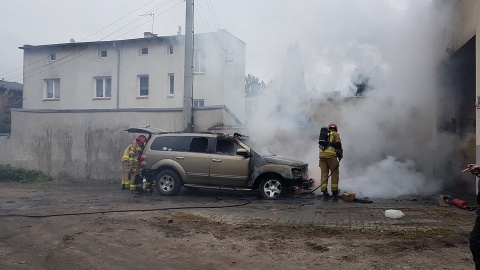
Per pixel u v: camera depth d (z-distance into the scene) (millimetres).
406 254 5512
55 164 16203
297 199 10609
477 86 9961
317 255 5582
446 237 6309
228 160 10945
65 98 26219
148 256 5711
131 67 25047
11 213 8656
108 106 25406
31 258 5668
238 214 8422
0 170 16094
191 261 5473
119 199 10812
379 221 7559
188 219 7906
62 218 8102
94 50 25703
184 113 14438
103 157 15656
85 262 5488
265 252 5773
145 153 11602
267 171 10664
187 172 11211
